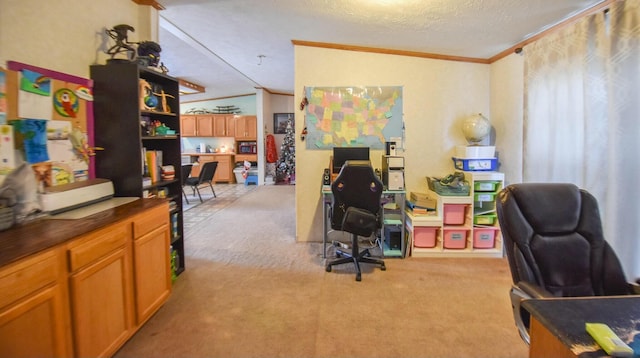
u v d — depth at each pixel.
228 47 4.14
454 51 3.53
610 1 2.16
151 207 2.13
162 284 2.29
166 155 2.98
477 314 2.29
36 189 1.75
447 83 3.72
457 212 3.42
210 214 5.31
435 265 3.18
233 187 8.20
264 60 4.90
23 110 1.82
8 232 1.54
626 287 1.43
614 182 2.08
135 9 2.78
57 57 2.04
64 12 2.08
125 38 2.41
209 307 2.39
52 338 1.40
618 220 2.08
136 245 1.97
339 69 3.72
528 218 1.54
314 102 3.75
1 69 1.70
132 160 2.35
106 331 1.72
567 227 1.54
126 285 1.88
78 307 1.53
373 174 2.75
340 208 2.92
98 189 2.17
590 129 2.26
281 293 2.61
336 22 3.00
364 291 2.64
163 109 2.76
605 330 0.89
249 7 2.82
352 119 3.77
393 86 3.73
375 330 2.11
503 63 3.47
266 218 5.04
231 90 8.22
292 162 8.69
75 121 2.17
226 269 3.08
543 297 1.26
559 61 2.56
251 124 8.94
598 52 2.21
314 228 3.90
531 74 2.85
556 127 2.60
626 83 2.02
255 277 2.91
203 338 2.02
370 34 3.23
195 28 3.42
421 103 3.74
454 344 1.96
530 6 2.37
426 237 3.44
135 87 2.30
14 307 1.23
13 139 1.76
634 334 0.90
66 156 2.10
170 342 1.98
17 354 1.25
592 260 1.51
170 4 2.84
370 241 3.82
